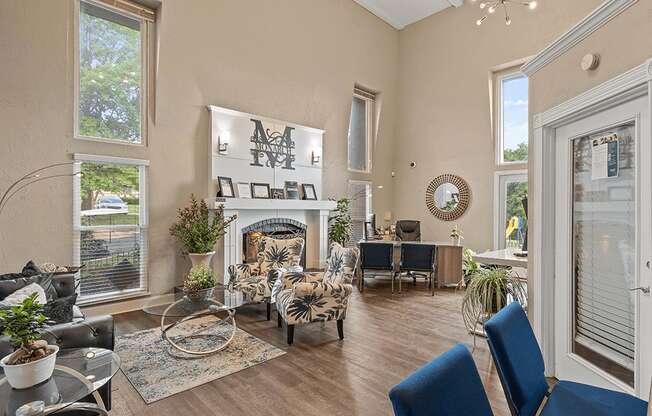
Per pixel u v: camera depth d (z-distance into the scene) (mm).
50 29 3982
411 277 6766
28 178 3865
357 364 3006
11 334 1623
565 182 2654
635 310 2049
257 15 5812
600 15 2143
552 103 2668
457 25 7305
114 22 4566
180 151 5023
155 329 3861
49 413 1521
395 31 8297
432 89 7707
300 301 3422
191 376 2770
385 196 8227
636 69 1902
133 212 4676
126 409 2330
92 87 4375
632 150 2135
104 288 4445
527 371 1617
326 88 6898
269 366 2955
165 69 4848
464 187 7176
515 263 3541
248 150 5656
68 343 2111
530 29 6324
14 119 3779
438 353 3250
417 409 943
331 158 7062
